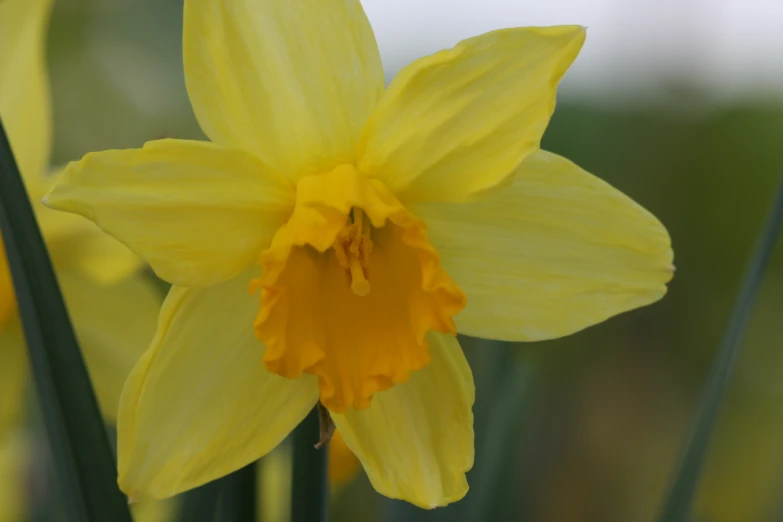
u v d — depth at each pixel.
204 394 0.29
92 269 0.32
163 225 0.28
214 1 0.28
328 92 0.29
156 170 0.27
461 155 0.28
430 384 0.30
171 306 0.28
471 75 0.28
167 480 0.28
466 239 0.29
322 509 0.29
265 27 0.28
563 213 0.29
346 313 0.30
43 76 0.32
